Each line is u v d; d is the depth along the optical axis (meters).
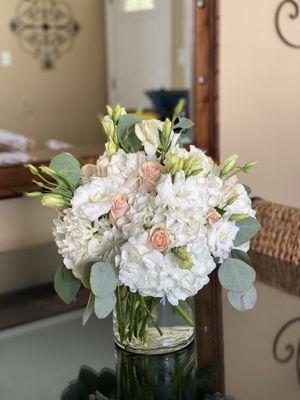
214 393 0.89
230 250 0.90
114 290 0.85
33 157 2.22
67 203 0.88
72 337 1.14
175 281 0.83
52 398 0.91
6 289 1.43
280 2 2.01
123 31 4.99
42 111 4.98
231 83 1.98
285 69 2.10
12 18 4.70
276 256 1.51
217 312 1.21
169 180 0.80
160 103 2.92
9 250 1.76
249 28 1.96
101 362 1.02
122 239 0.83
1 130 4.71
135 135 0.90
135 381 0.94
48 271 1.56
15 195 1.62
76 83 5.12
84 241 0.84
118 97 5.20
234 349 1.04
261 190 2.15
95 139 5.29
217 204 0.85
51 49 4.93
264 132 2.10
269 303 1.24
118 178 0.85
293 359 1.00
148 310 0.94
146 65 4.82
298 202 2.27
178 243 0.81
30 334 1.16
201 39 1.94
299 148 2.22
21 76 4.83
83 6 5.03
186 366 0.98
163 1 4.52
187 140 1.98
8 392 0.93
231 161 0.92
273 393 0.88
